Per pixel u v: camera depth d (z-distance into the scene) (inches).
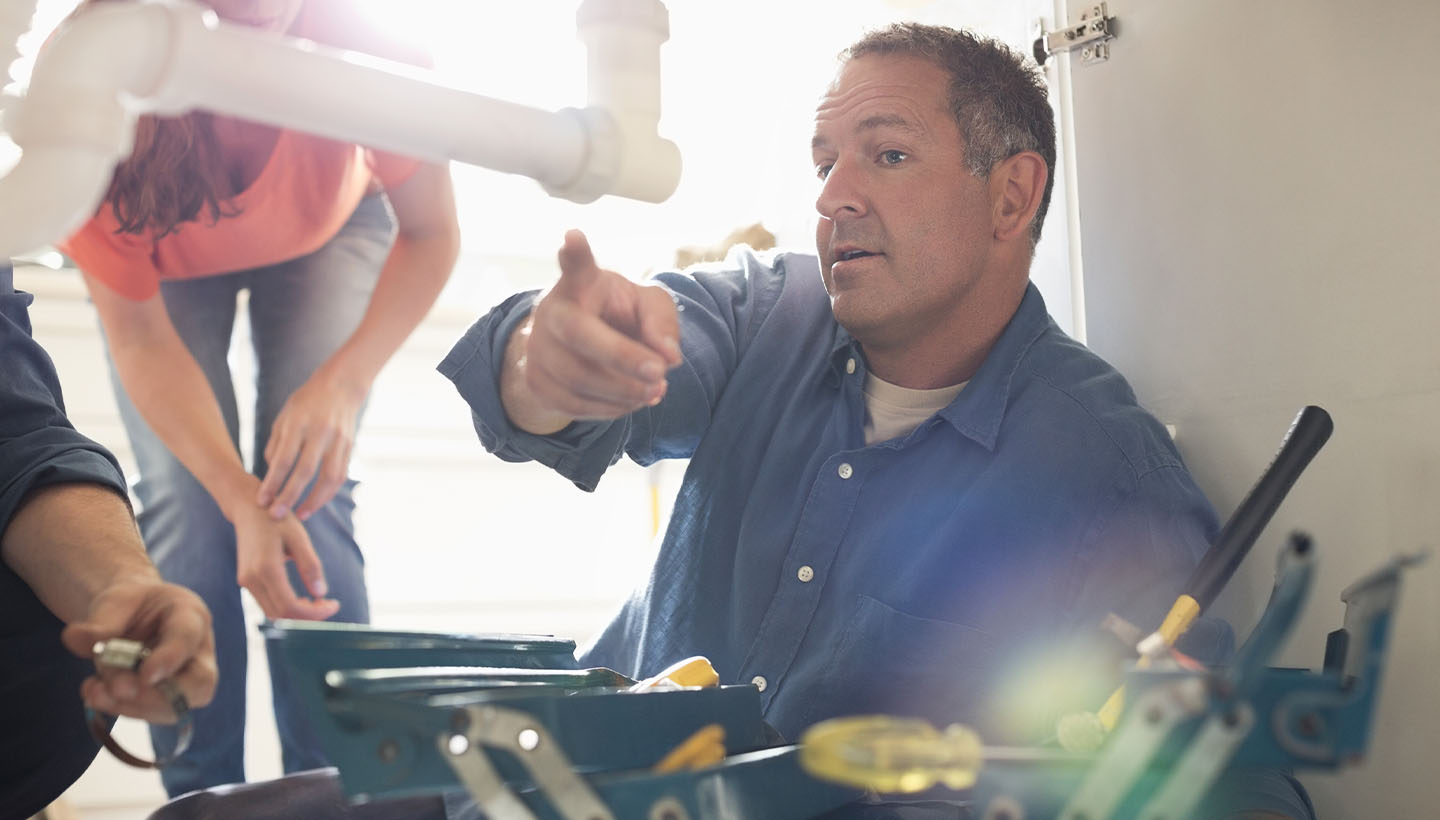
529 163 22.8
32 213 18.2
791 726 39.6
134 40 17.9
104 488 35.3
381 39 56.6
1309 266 45.2
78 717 38.5
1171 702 18.2
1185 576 38.4
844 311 42.5
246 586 53.3
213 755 61.1
